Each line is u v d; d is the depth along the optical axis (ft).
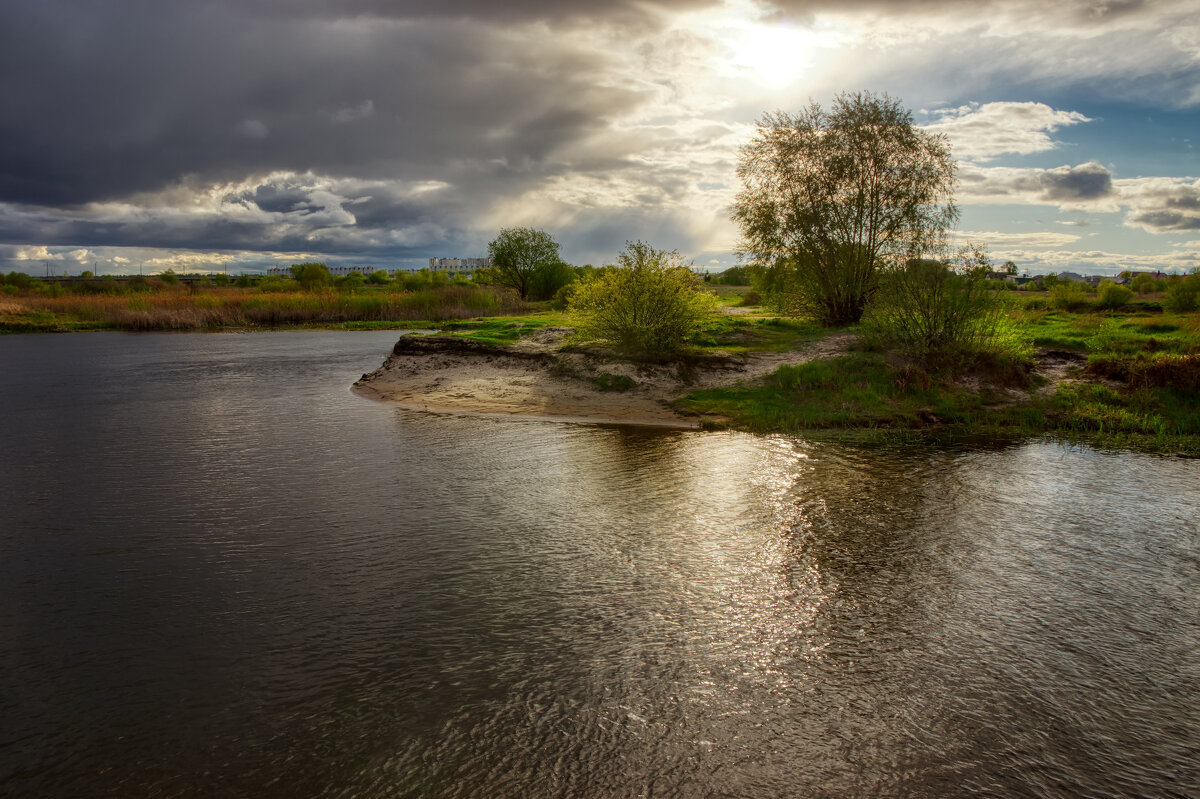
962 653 16.98
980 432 41.88
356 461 35.78
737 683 15.74
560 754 13.46
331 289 213.46
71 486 31.40
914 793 12.44
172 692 15.55
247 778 12.85
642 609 19.25
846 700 15.11
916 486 30.63
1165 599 19.80
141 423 46.29
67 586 20.92
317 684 15.79
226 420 47.21
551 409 49.73
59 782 12.75
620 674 16.08
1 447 39.27
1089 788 12.54
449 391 55.83
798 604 19.49
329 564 22.44
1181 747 13.62
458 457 36.55
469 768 13.09
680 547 23.71
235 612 19.22
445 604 19.61
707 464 34.71
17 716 14.70
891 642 17.48
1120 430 41.88
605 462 35.32
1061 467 33.78
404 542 24.31
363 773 12.97
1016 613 18.98
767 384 51.90
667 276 57.52
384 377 62.75
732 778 12.82
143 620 18.80
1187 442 38.91
